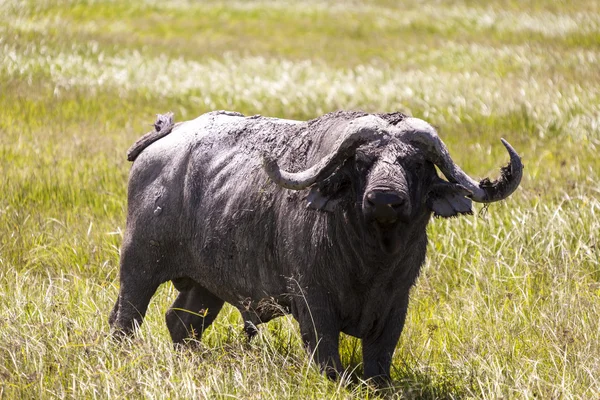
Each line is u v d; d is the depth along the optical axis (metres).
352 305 22.42
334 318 22.47
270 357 23.41
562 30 93.94
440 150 20.80
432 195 21.20
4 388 21.28
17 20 87.56
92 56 76.25
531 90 61.66
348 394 21.27
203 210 24.95
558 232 32.38
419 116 58.31
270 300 23.83
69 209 39.00
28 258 32.97
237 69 75.62
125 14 110.00
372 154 20.50
